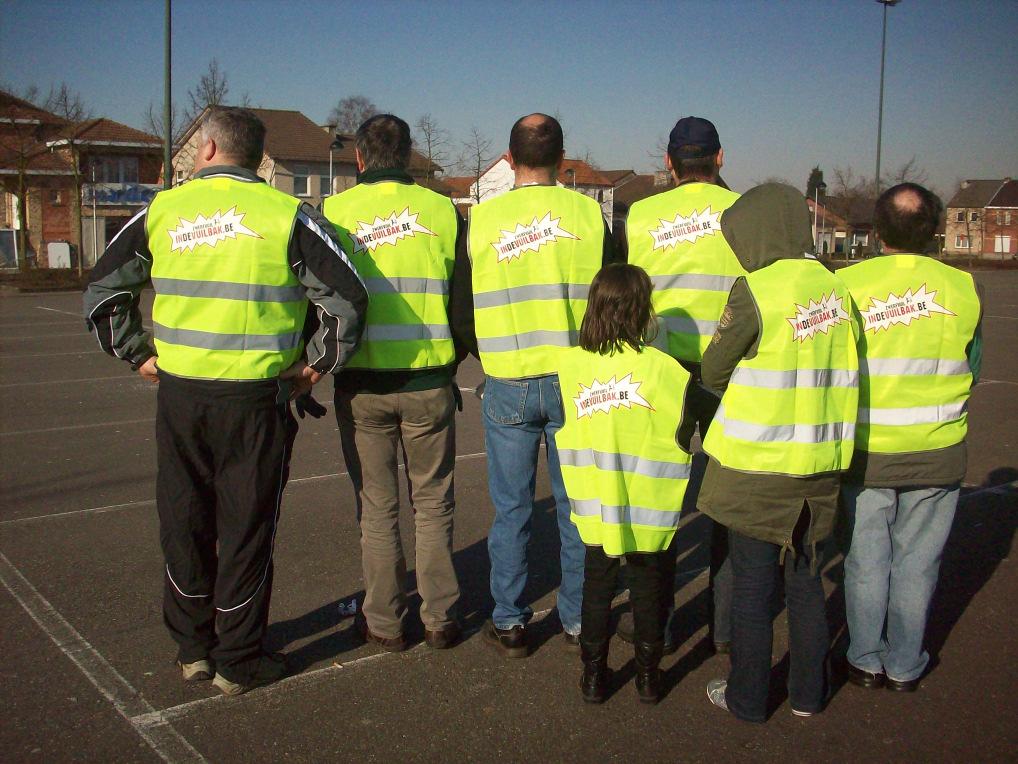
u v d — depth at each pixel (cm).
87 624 412
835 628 418
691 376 368
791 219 320
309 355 347
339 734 324
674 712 342
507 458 379
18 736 319
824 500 318
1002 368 1295
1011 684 364
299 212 338
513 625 384
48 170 4409
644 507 333
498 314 373
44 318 2086
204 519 348
